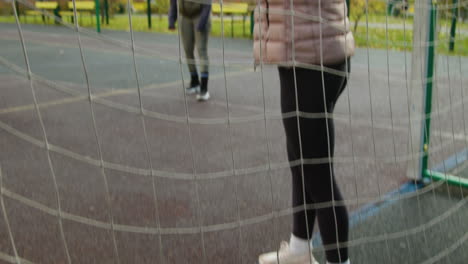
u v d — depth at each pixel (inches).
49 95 209.9
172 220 95.5
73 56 319.9
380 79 240.2
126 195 107.0
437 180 115.3
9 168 121.8
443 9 119.1
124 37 424.8
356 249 84.8
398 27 161.0
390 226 93.5
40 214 96.0
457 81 202.5
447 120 167.5
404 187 112.9
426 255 83.2
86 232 89.5
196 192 106.2
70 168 122.6
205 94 203.2
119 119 171.6
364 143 145.6
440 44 135.5
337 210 70.0
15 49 346.6
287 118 67.5
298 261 75.3
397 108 191.8
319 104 65.1
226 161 130.7
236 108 191.0
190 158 133.0
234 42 380.5
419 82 112.0
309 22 62.1
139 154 135.9
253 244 86.4
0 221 92.4
